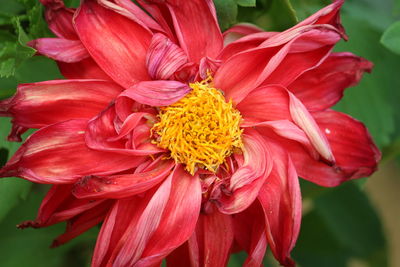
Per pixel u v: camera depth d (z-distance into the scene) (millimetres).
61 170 295
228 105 308
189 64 303
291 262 297
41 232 376
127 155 303
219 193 302
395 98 374
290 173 301
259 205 307
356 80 311
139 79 301
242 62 305
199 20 303
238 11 333
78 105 297
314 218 430
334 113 311
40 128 293
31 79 340
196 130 308
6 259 372
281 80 308
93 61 303
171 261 311
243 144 312
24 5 331
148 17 300
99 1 294
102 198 292
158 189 294
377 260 439
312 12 342
